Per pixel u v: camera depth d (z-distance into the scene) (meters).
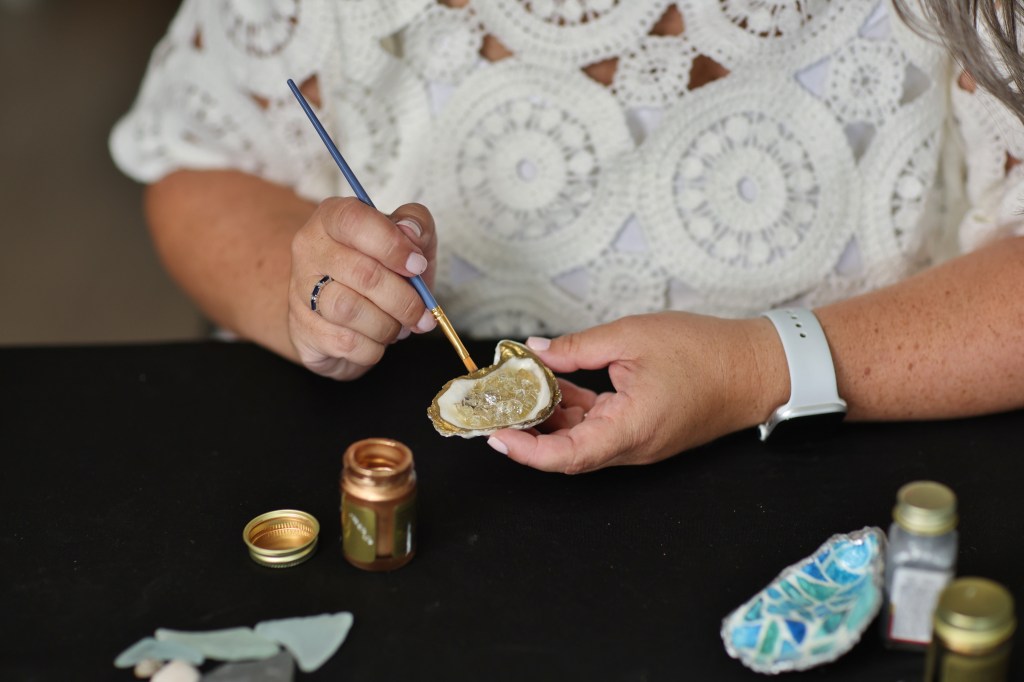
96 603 0.93
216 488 1.09
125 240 3.84
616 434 1.06
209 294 1.42
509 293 1.44
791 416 1.14
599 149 1.36
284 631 0.89
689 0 1.30
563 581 0.96
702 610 0.93
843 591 0.92
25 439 1.17
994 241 1.31
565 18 1.32
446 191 1.41
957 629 0.77
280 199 1.47
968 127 1.34
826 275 1.41
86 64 5.28
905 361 1.18
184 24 1.51
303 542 1.00
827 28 1.32
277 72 1.42
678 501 1.08
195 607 0.92
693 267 1.40
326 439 1.18
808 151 1.37
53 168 4.29
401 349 1.36
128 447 1.16
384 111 1.40
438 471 1.12
